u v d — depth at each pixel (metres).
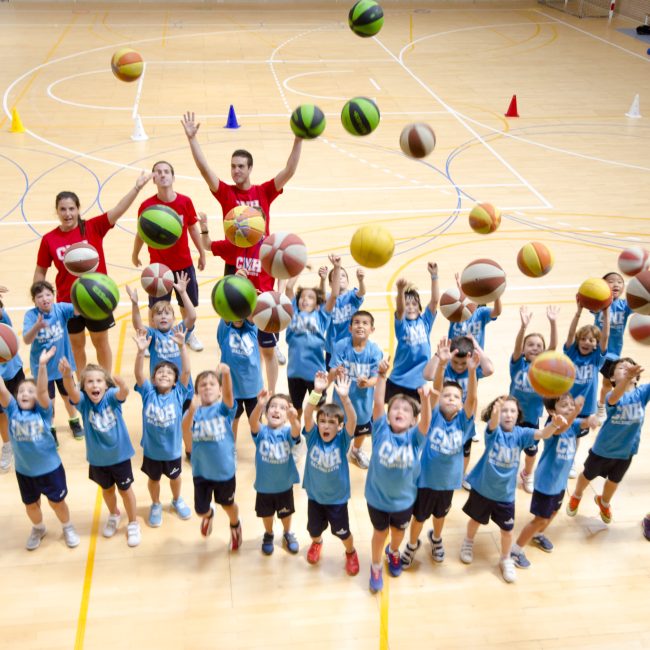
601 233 11.41
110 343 8.53
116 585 5.50
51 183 12.66
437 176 13.48
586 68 20.44
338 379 5.30
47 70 19.31
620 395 5.69
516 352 6.57
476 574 5.66
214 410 5.49
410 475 5.17
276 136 15.02
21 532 5.99
